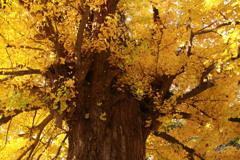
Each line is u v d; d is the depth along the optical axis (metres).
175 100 4.48
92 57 4.18
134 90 4.31
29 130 4.25
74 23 4.20
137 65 4.42
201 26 4.44
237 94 5.48
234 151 5.85
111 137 3.92
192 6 3.85
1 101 3.59
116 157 3.75
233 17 3.79
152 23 4.59
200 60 4.51
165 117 4.34
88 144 3.83
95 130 3.92
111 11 4.50
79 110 3.99
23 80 3.85
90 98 4.15
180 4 4.07
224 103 5.13
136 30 4.61
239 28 3.08
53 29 3.65
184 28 4.24
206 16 4.16
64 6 3.93
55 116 3.82
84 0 3.54
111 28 4.10
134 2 4.81
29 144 4.94
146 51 4.22
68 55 4.07
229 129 5.38
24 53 3.51
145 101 4.76
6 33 3.26
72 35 4.17
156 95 4.72
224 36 3.22
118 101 4.37
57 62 3.80
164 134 5.42
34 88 3.95
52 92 3.71
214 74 5.05
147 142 6.47
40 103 3.62
